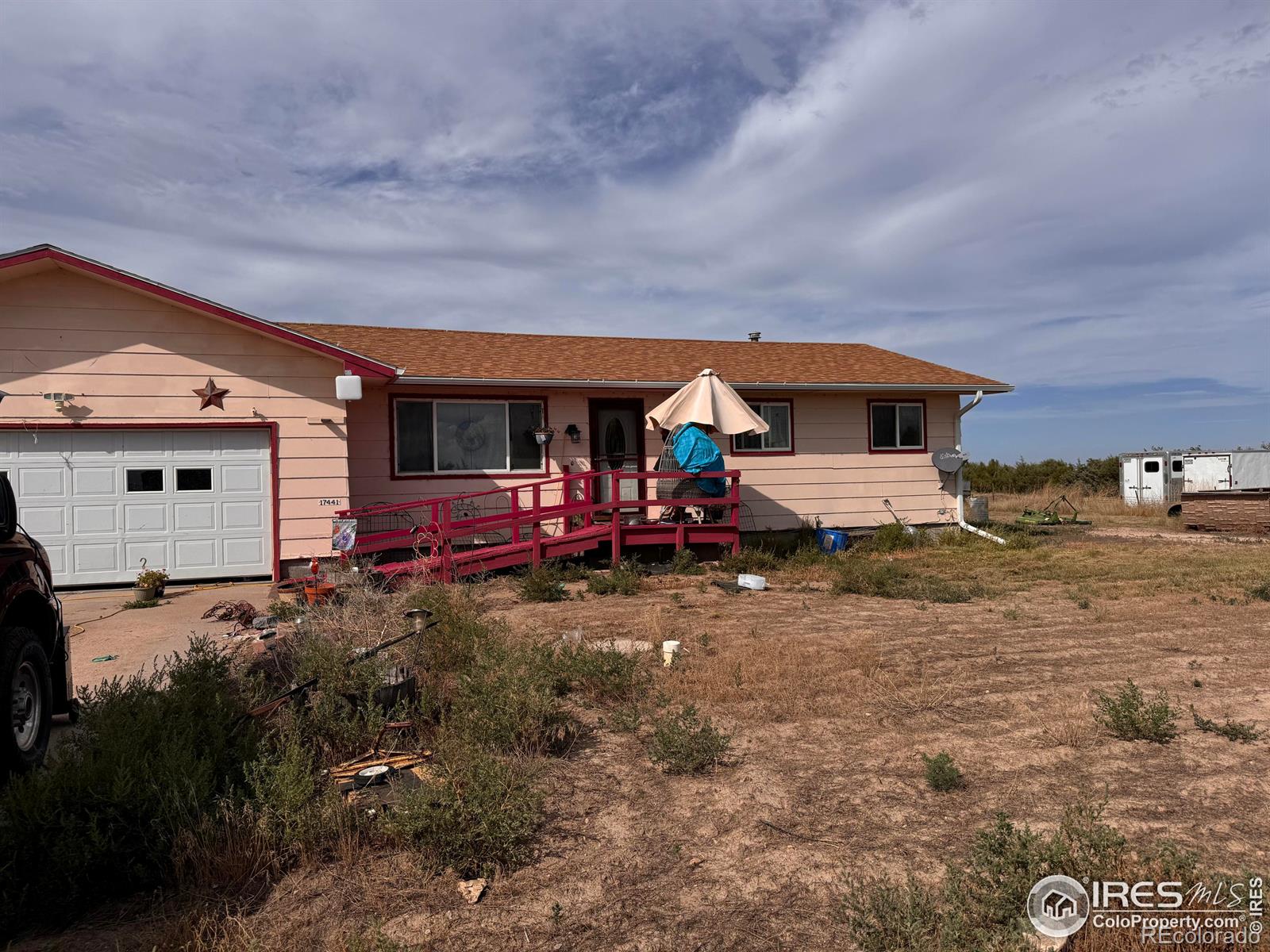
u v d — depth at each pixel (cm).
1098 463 3381
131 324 1140
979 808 437
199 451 1174
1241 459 2623
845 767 497
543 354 1619
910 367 1806
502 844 380
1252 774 479
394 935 325
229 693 540
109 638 812
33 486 1116
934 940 306
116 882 356
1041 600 1074
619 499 1320
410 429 1386
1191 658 753
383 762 486
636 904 350
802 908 344
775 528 1627
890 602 1059
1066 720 573
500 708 528
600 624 912
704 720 567
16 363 1098
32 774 377
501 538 1415
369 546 1222
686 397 1388
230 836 374
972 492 3675
